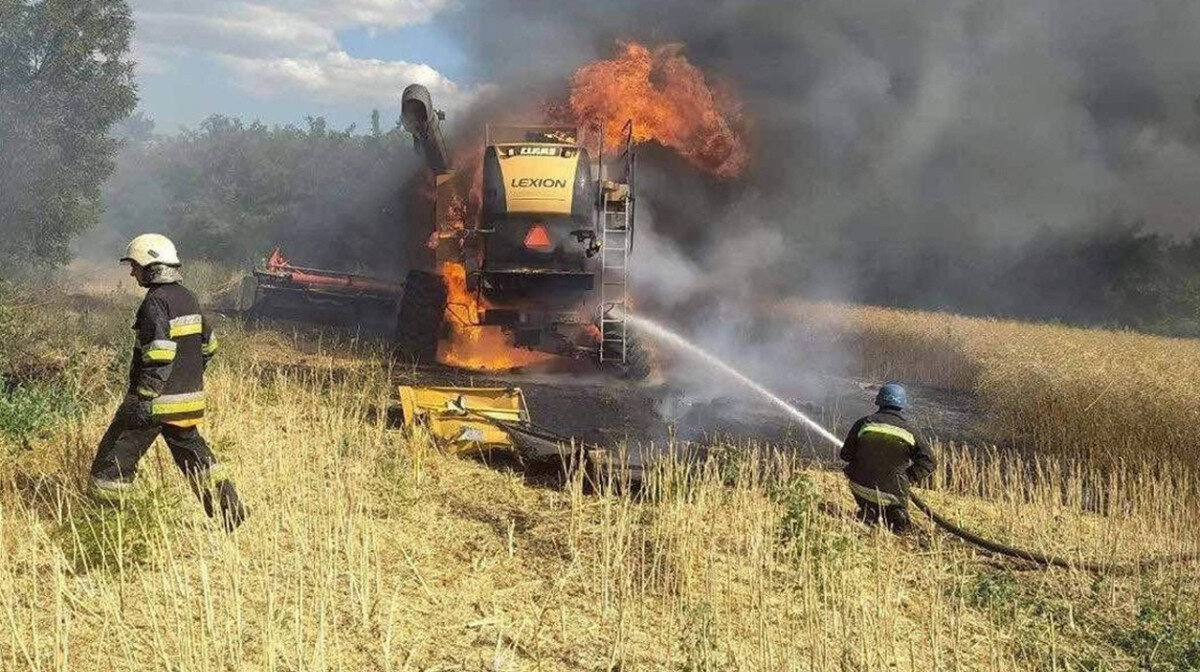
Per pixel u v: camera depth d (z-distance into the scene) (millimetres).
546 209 14258
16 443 6961
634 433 11289
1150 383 14953
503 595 5953
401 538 6574
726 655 5492
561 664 5191
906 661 5816
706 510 7758
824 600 6242
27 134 28078
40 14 28359
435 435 8898
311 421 8844
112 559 5305
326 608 5332
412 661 4969
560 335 15047
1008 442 14359
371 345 16141
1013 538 8555
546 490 8211
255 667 4637
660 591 6281
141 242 5855
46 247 29656
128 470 5770
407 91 15438
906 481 8328
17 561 5199
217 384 9812
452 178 15766
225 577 5172
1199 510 9742
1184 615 7082
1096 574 7906
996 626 6594
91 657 4500
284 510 6340
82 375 8922
